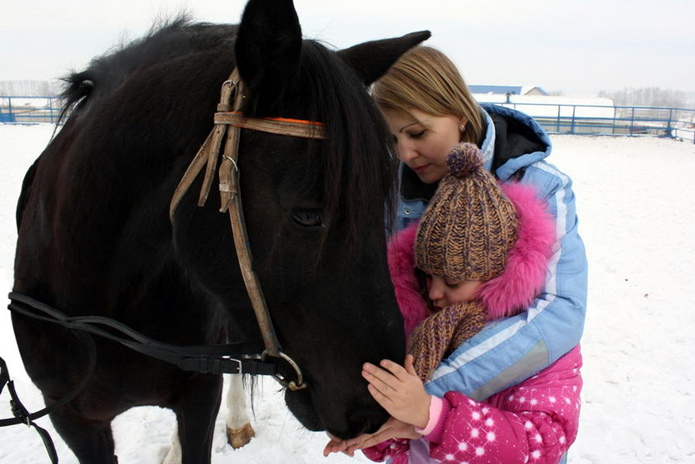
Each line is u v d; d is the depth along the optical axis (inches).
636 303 186.1
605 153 604.4
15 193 323.9
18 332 66.6
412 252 60.2
